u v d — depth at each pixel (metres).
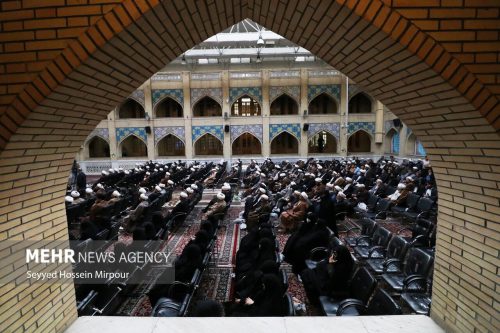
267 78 21.19
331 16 2.48
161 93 21.53
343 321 3.12
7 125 2.31
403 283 3.93
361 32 2.41
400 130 19.55
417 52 2.19
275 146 23.70
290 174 14.97
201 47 18.44
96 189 11.48
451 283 3.04
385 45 2.35
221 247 7.10
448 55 2.17
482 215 2.62
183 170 17.16
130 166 22.14
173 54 3.43
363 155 22.06
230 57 19.09
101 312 3.88
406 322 3.20
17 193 2.64
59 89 2.38
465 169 2.69
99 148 24.14
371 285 3.57
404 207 8.53
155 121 21.66
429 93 2.45
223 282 5.41
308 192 10.73
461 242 2.90
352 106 22.89
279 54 18.84
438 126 2.69
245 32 18.44
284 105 22.94
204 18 3.14
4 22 2.31
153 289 4.33
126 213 9.94
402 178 11.81
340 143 21.67
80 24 2.30
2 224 2.54
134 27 2.40
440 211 3.22
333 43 2.89
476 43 2.16
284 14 3.01
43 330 2.97
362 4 2.21
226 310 4.02
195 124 21.59
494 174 2.41
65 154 3.09
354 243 5.90
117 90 3.09
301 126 21.55
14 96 2.32
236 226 8.76
